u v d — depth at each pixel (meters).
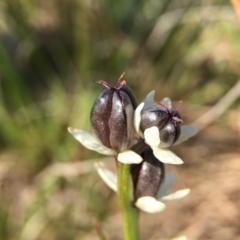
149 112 0.09
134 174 0.10
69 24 0.23
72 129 0.10
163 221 0.18
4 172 0.20
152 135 0.09
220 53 0.22
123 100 0.09
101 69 0.22
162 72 0.23
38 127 0.20
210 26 0.22
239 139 0.21
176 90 0.22
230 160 0.20
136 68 0.23
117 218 0.18
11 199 0.19
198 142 0.21
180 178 0.20
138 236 0.10
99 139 0.10
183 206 0.19
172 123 0.09
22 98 0.20
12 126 0.20
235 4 0.14
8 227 0.18
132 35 0.23
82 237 0.18
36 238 0.17
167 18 0.23
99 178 0.19
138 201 0.10
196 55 0.22
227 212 0.18
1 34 0.23
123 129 0.09
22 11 0.22
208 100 0.22
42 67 0.23
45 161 0.20
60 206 0.18
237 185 0.19
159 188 0.10
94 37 0.22
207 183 0.19
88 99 0.20
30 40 0.23
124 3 0.24
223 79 0.22
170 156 0.09
